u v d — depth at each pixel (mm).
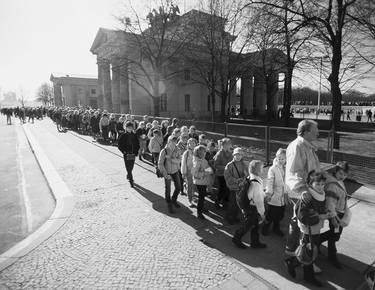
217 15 22203
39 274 4480
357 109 68188
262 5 12672
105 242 5441
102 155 14375
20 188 9625
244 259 4750
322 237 4500
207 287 4055
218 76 29969
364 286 3986
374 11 11094
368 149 7742
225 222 6277
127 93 41375
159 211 6957
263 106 53938
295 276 4234
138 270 4504
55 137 22156
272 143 9797
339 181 4305
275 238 5461
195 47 27672
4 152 16641
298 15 12383
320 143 9312
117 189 8742
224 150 6934
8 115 39031
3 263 4793
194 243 5336
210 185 7547
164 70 34406
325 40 12992
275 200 5348
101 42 44594
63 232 5891
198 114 45719
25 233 6258
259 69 24812
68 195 8203
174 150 6969
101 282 4234
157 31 26812
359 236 5332
